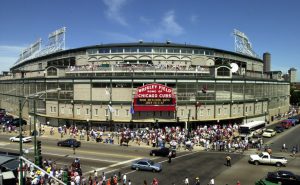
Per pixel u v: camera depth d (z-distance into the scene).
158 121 70.00
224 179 38.19
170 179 37.94
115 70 72.94
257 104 90.19
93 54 94.31
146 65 76.50
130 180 37.28
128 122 70.44
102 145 58.91
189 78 72.06
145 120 69.81
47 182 34.56
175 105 69.50
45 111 81.88
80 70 76.75
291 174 36.22
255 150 56.34
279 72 115.69
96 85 72.50
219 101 76.00
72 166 40.22
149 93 68.25
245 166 44.62
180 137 60.50
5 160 36.91
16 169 35.88
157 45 90.62
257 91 90.31
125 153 51.78
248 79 84.62
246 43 132.50
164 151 49.97
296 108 136.50
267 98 97.19
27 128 79.69
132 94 70.38
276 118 104.00
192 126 73.00
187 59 93.44
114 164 44.72
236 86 80.56
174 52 92.31
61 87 77.94
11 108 111.38
